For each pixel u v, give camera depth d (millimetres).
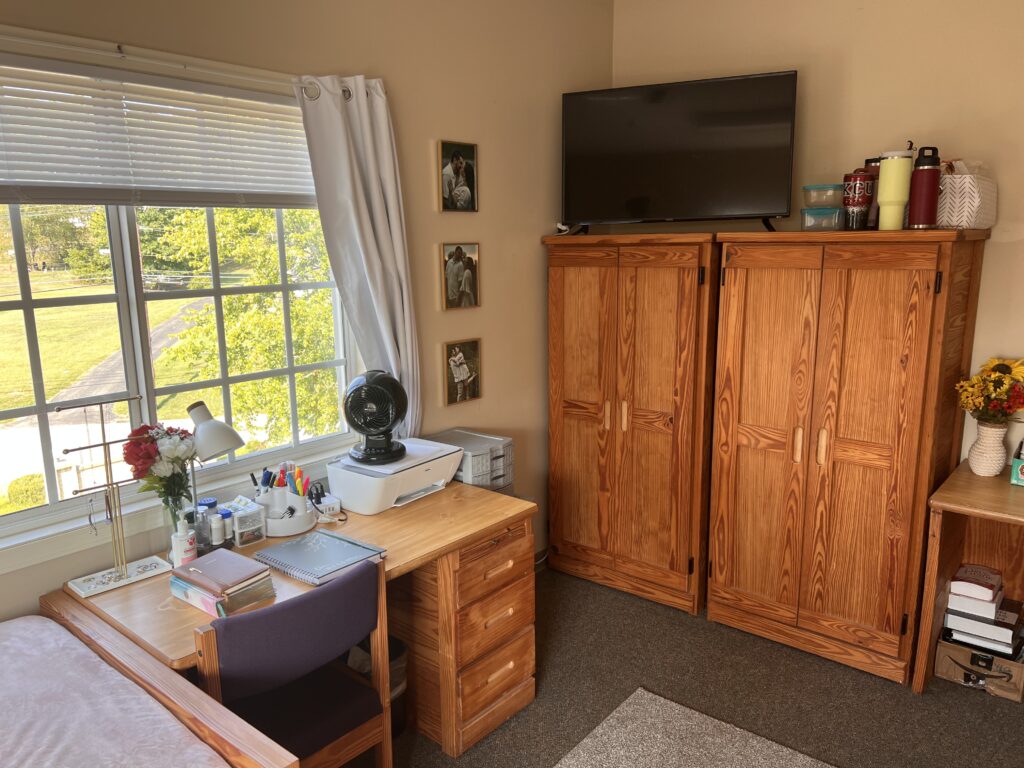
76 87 1884
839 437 2617
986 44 2629
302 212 2521
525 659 2477
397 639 2381
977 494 2463
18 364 1937
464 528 2240
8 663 1622
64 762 1323
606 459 3219
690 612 3102
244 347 2422
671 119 2980
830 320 2570
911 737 2322
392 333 2629
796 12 3018
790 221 3164
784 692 2564
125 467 2166
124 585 1933
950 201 2441
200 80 2104
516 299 3264
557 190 3393
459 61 2848
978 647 2559
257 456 2480
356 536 2184
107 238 2066
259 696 1873
